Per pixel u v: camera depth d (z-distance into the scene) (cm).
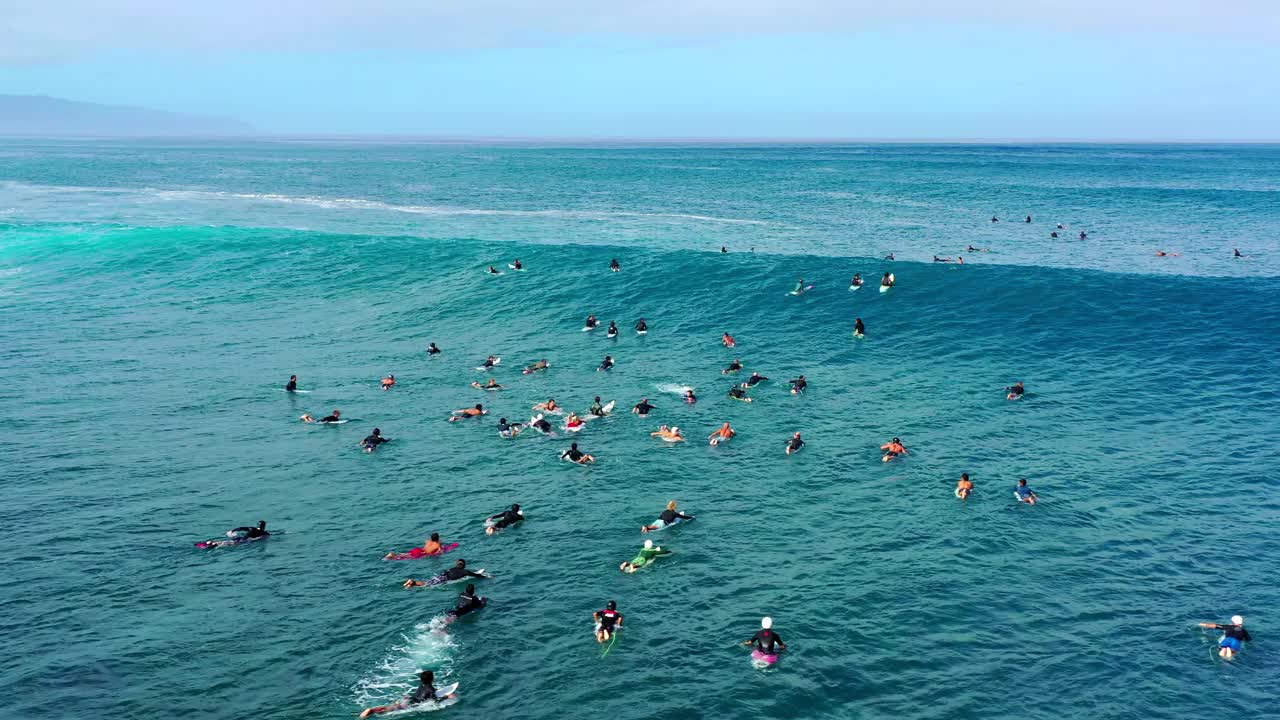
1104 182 15975
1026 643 1817
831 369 3841
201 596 1983
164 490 2577
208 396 3497
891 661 1755
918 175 18288
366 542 2262
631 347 4241
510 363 4012
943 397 3459
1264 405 3262
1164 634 1845
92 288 5406
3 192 12175
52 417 3203
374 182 15238
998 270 5062
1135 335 4056
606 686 1669
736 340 4291
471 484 2658
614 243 7344
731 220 9225
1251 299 4381
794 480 2688
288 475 2712
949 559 2178
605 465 2814
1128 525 2364
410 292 5262
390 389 3622
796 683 1681
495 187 14112
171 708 1585
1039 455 2869
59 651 1758
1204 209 10725
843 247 7262
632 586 2045
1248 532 2312
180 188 13375
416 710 1591
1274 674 1702
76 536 2266
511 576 2092
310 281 5503
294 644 1794
